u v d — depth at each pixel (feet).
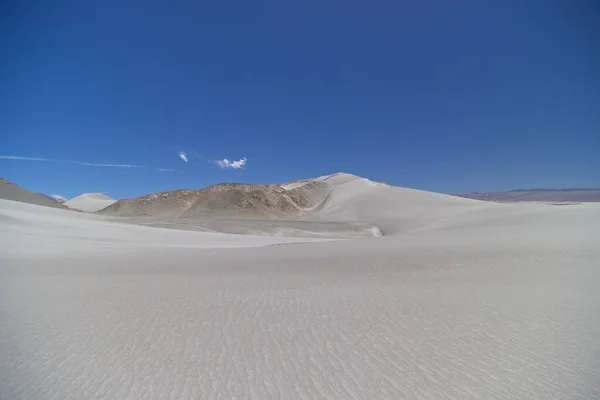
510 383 14.46
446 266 39.11
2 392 14.58
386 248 58.34
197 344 19.13
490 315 22.38
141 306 26.25
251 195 423.23
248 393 14.17
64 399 14.02
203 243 119.24
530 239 55.93
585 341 18.07
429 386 14.39
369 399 13.57
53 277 38.47
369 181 465.06
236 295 29.32
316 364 16.58
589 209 88.28
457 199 335.67
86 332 21.06
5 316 24.12
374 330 20.65
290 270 41.60
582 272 32.78
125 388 14.75
